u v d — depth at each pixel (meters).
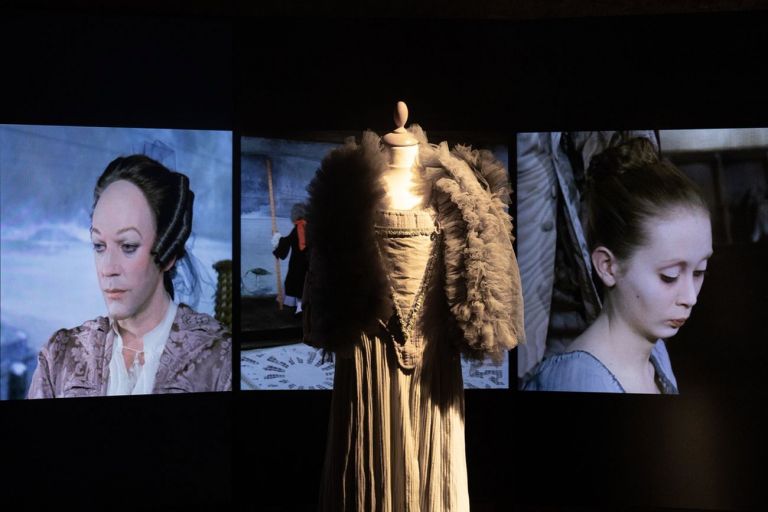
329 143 4.71
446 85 4.70
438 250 2.68
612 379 4.50
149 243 4.53
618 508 4.52
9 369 4.25
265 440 4.68
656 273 4.42
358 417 2.69
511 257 2.70
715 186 4.37
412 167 2.75
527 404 4.64
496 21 4.66
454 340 2.65
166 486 4.57
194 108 4.62
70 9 4.43
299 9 4.76
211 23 4.64
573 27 4.56
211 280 4.63
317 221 2.61
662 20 4.44
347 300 2.56
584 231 4.54
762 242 4.30
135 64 4.53
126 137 4.51
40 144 4.34
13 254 4.26
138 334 4.51
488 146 4.67
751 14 4.32
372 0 4.78
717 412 4.36
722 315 4.35
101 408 4.45
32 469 4.35
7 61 4.32
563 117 4.58
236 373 4.65
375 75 4.72
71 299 4.38
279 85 4.69
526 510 4.57
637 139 4.47
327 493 2.74
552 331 4.59
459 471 2.72
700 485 4.40
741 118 4.35
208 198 4.63
